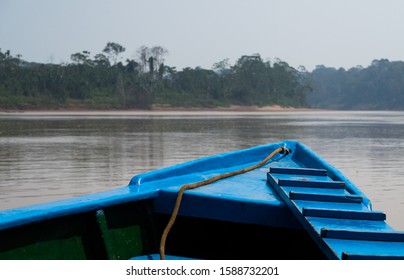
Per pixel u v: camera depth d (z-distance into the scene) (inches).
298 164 432.5
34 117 4008.4
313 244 283.6
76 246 257.3
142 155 1253.1
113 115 4808.1
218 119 3892.7
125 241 280.5
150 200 295.6
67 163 1095.0
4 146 1481.3
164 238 268.2
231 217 281.7
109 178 896.3
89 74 6835.6
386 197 742.5
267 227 294.0
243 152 429.1
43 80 6274.6
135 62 7342.5
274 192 313.0
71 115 4699.8
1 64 6540.4
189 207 290.0
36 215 232.1
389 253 198.1
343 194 285.0
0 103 5762.8
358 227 227.5
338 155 1304.1
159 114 5374.0
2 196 733.9
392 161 1176.2
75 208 248.5
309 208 238.7
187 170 376.8
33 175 925.2
